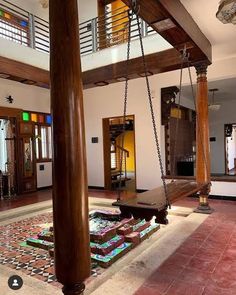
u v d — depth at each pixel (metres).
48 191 7.87
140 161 7.12
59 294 2.31
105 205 5.87
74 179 1.42
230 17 2.75
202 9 3.11
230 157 12.45
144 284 2.39
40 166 8.09
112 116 7.63
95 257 2.95
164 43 4.73
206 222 4.16
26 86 7.57
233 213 4.62
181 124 7.72
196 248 3.17
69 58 1.42
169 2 2.60
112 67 5.50
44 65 5.91
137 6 2.31
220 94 8.38
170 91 6.58
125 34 5.95
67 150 1.41
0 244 3.64
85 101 8.18
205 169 4.49
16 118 7.35
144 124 7.03
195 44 3.47
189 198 6.01
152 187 6.94
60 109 1.42
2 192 6.88
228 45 4.39
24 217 5.07
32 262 3.02
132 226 3.75
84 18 8.00
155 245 3.30
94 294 2.26
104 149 7.88
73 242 1.42
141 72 5.07
